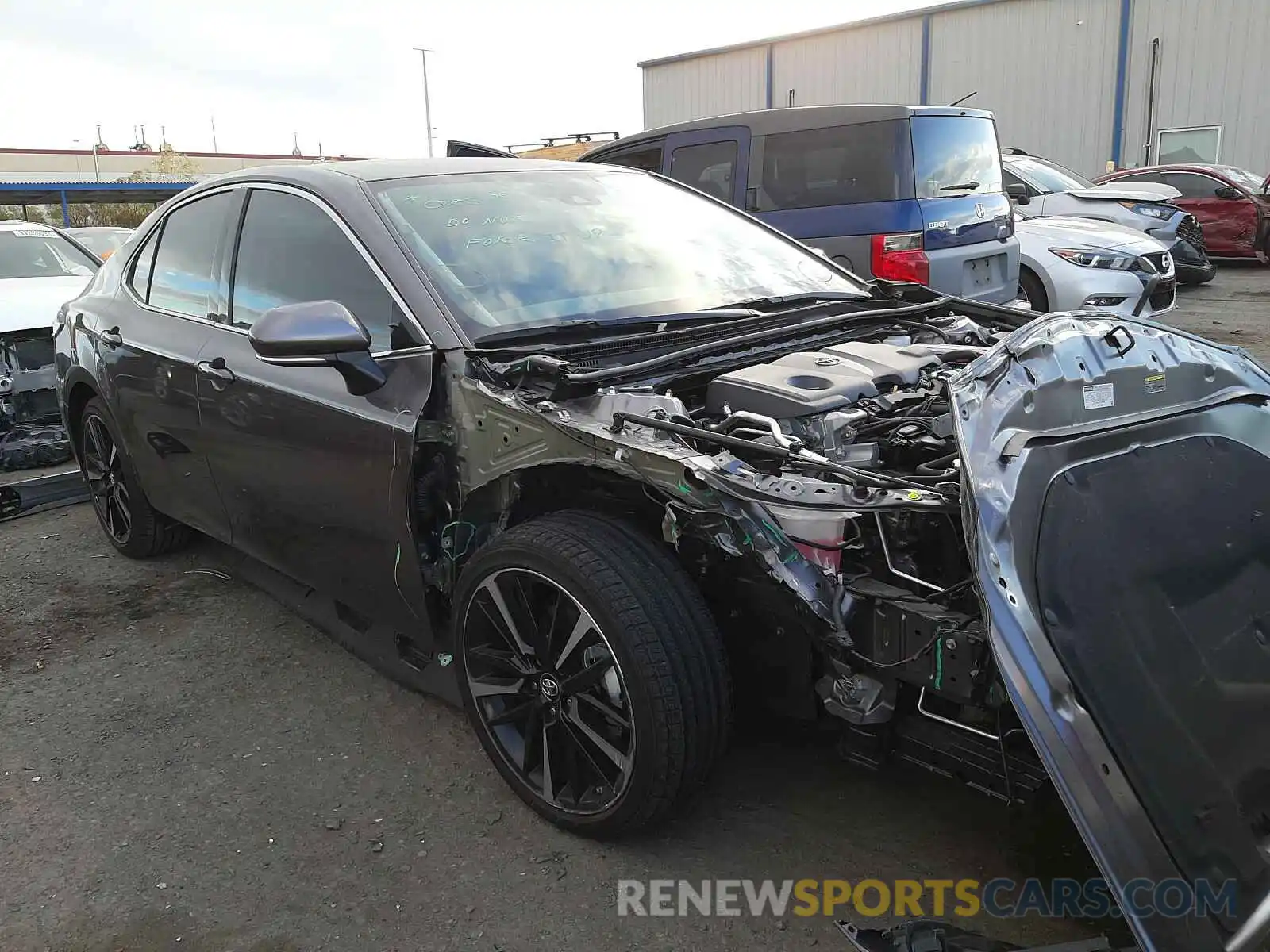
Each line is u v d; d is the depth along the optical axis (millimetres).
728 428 2428
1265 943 1595
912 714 2162
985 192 6801
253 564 4230
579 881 2369
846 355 2875
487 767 2871
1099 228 8352
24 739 3117
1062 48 20344
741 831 2506
